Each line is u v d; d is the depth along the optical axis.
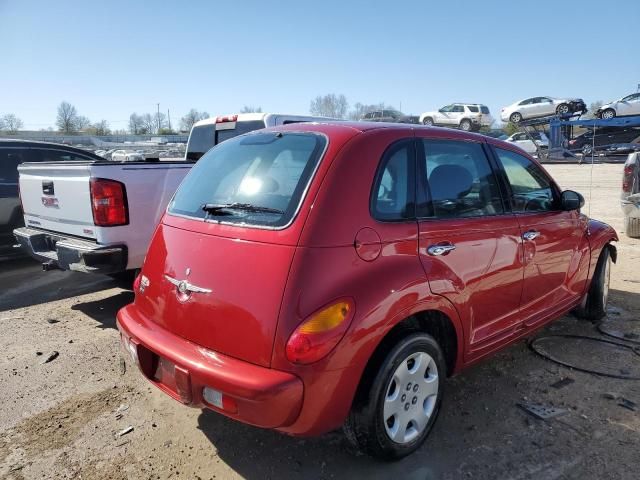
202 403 2.57
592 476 2.74
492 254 3.32
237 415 2.42
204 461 2.93
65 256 4.84
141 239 4.86
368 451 2.77
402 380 2.78
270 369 2.37
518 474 2.76
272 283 2.43
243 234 2.63
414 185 2.97
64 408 3.50
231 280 2.55
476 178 3.45
